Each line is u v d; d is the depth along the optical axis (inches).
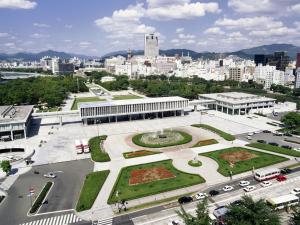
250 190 4478.3
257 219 2992.1
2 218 3804.1
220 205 4060.0
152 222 3678.6
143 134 7716.5
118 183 4776.1
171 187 4589.1
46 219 3774.6
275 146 6540.4
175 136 7431.1
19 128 7268.7
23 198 4352.9
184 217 3238.2
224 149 6412.4
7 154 6437.0
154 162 5708.7
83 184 4768.7
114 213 3900.1
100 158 5876.0
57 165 5649.6
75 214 3890.3
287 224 3511.3
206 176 5054.1
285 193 4392.2
